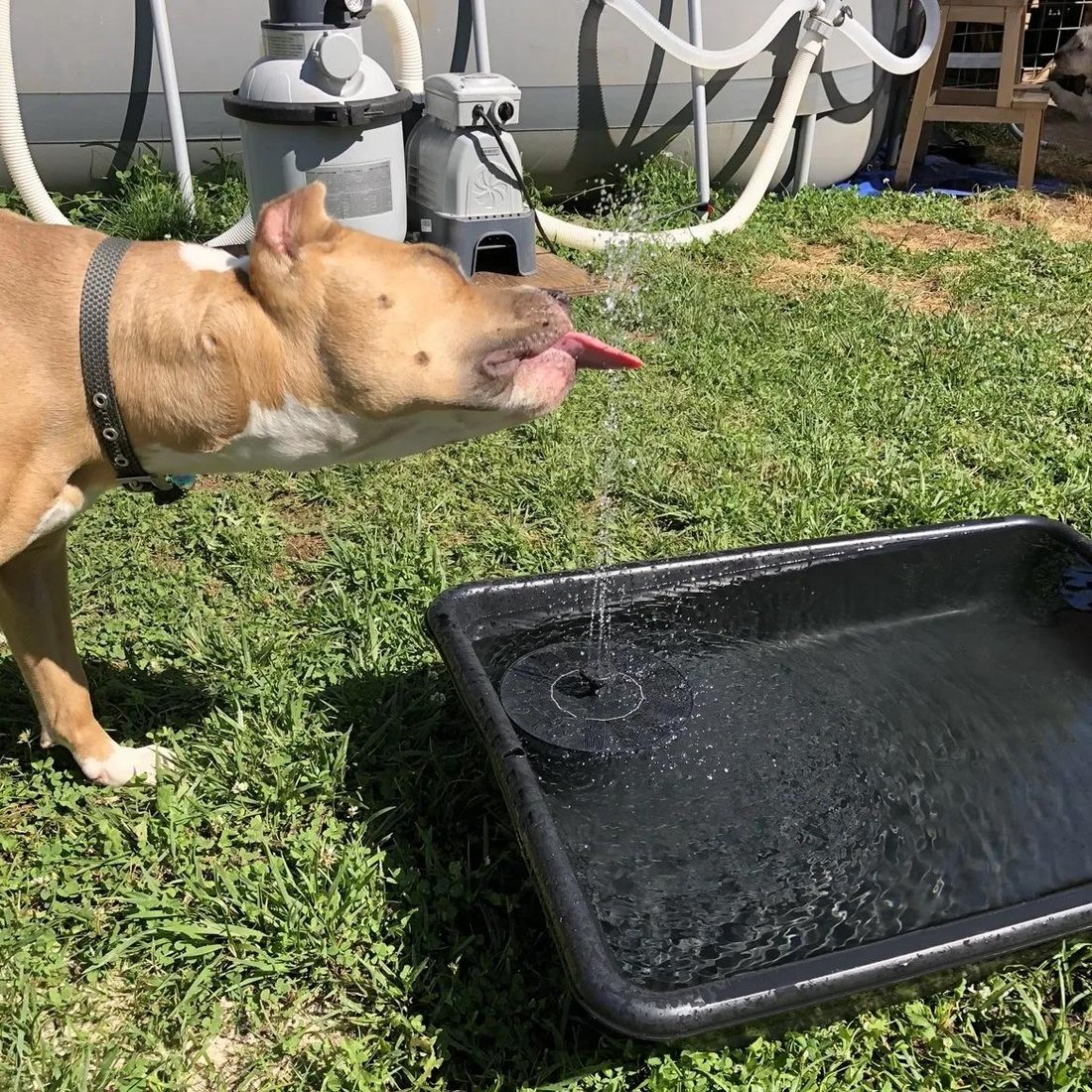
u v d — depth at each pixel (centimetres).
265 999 109
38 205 242
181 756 132
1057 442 202
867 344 235
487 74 238
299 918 115
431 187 241
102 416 103
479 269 249
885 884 113
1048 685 137
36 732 135
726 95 297
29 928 114
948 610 149
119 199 272
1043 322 249
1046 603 149
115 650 146
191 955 113
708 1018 91
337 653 149
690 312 239
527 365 102
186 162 263
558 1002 110
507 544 169
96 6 254
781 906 109
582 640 138
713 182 314
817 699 134
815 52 286
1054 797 123
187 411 102
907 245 292
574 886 98
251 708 141
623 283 251
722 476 188
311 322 97
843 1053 106
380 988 110
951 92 339
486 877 120
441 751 134
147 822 124
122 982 112
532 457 192
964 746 129
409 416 102
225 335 99
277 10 215
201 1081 104
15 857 121
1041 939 101
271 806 127
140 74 261
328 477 183
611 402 208
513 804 107
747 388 216
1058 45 379
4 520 103
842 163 328
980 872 114
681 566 143
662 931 106
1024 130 328
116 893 118
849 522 179
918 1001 110
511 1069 104
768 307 247
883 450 200
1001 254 283
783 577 146
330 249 96
